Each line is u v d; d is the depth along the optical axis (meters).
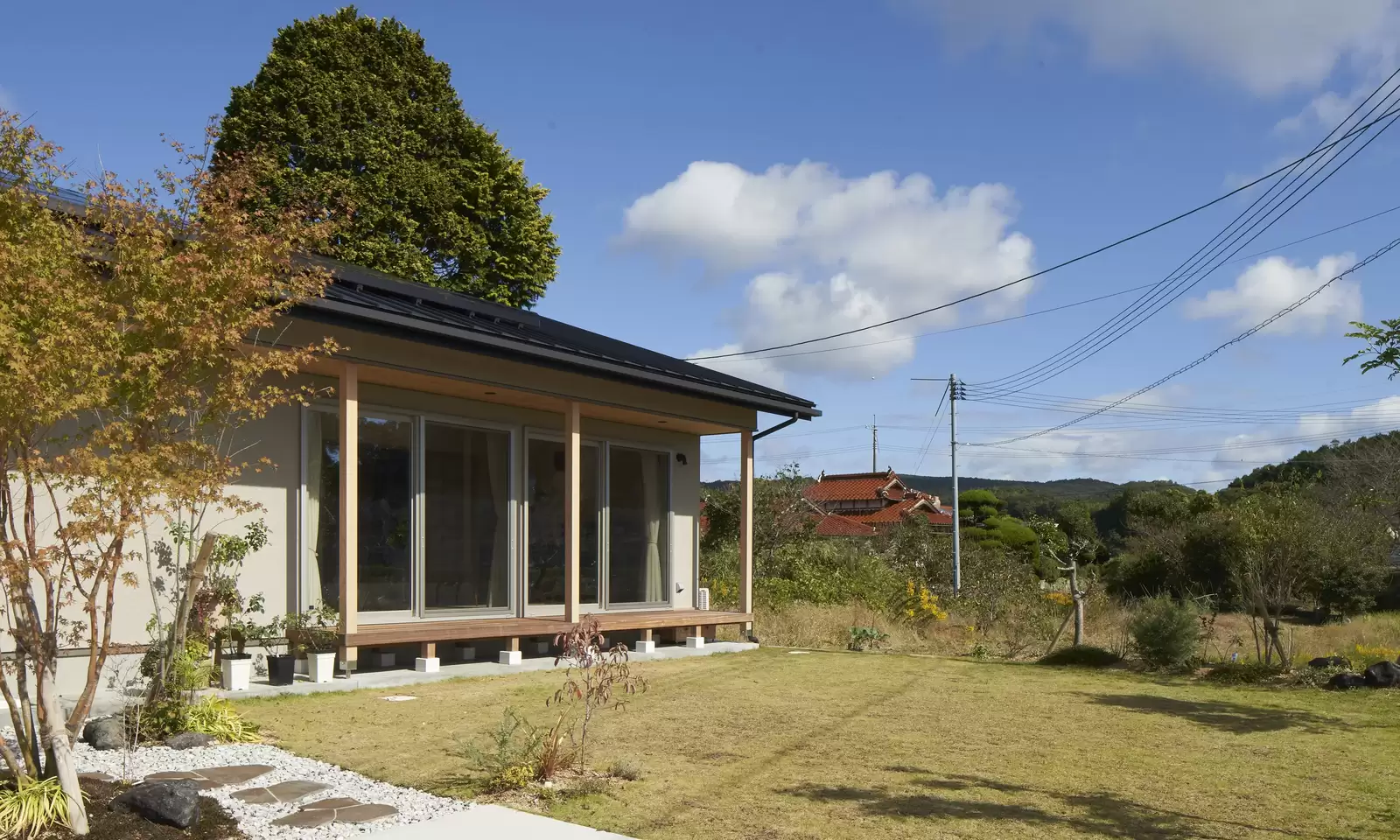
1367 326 6.50
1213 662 12.16
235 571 8.99
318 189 18.78
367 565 10.35
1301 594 13.26
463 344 9.84
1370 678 10.45
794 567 20.77
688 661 12.53
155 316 5.00
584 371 11.27
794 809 5.20
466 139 22.08
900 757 6.64
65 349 4.52
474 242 21.64
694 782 5.79
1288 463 39.06
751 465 15.01
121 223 5.42
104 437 4.78
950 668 12.11
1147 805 5.46
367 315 8.76
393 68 20.95
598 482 13.64
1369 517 18.67
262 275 5.88
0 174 5.19
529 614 12.26
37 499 7.35
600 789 5.57
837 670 11.68
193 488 4.97
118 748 6.16
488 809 5.10
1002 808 5.34
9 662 6.60
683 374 13.03
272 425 9.41
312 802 5.20
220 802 5.11
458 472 11.52
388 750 6.49
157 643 7.52
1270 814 5.30
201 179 6.34
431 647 10.14
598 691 6.22
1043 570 33.53
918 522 29.31
